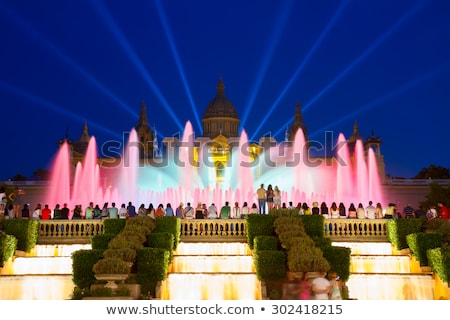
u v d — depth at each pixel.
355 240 35.97
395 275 29.88
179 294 29.30
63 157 106.19
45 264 32.34
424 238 31.56
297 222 34.12
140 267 27.98
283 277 28.14
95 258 28.39
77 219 37.28
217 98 132.38
